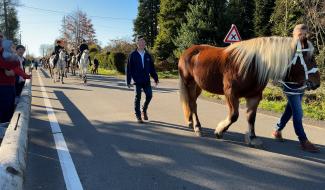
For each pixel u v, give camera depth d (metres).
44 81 24.17
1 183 3.62
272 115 10.15
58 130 8.16
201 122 9.22
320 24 12.33
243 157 6.21
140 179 5.19
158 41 39.94
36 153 6.42
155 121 9.27
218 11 31.17
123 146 6.86
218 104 12.68
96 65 40.16
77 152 6.48
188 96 8.08
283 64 6.08
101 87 19.42
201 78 7.27
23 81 9.98
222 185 4.98
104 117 9.84
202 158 6.16
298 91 6.43
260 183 5.06
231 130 8.22
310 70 6.14
